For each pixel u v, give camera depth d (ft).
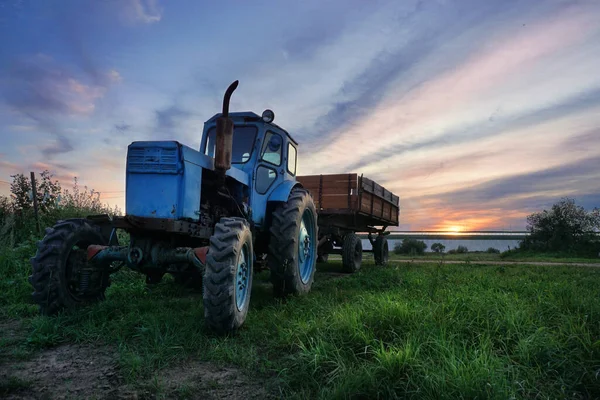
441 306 11.98
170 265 12.96
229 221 12.07
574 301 13.09
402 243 98.63
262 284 21.54
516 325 10.30
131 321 11.50
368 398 7.09
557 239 70.74
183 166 12.30
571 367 8.25
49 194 31.91
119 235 26.45
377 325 10.27
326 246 29.66
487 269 29.60
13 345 10.34
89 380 8.14
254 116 17.30
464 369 7.40
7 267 19.62
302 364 8.44
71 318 11.93
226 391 7.77
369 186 31.30
